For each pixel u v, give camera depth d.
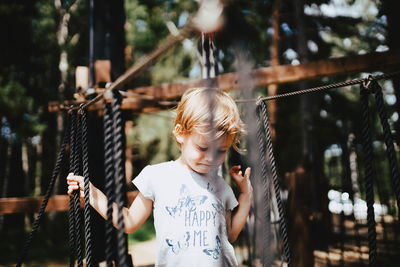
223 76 2.52
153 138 11.09
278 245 2.92
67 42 10.69
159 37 11.80
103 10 2.93
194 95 1.46
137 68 0.68
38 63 10.79
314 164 5.00
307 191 3.06
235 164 2.20
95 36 2.89
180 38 0.51
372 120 6.83
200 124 1.36
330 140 6.80
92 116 2.68
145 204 1.55
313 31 5.48
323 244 4.38
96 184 2.59
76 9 10.79
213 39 0.46
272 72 2.83
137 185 1.55
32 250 8.21
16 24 9.45
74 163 1.47
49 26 10.91
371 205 0.93
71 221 1.44
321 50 5.86
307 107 5.73
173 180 1.53
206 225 1.44
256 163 0.79
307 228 2.98
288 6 4.33
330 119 7.03
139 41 11.84
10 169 13.97
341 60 2.67
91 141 2.64
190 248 1.39
